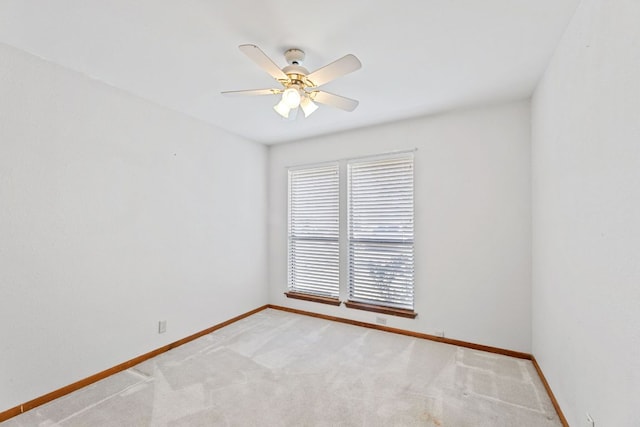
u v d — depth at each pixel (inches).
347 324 141.6
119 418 73.9
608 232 49.8
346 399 82.3
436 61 81.7
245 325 140.1
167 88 98.3
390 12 62.2
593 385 55.7
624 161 44.7
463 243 116.7
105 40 72.2
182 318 119.2
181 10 61.5
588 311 57.7
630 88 42.8
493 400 81.5
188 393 85.0
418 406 79.1
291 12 62.2
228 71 87.4
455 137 118.3
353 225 142.8
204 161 129.9
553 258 79.1
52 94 82.2
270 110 116.9
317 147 152.3
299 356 108.3
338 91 100.2
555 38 71.3
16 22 65.0
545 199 86.7
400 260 130.7
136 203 103.4
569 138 66.9
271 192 168.1
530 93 101.7
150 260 107.8
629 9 43.0
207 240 131.0
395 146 130.4
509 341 108.6
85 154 89.7
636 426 41.8
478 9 61.5
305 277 157.9
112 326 95.9
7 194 74.0
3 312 73.4
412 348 114.7
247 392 85.6
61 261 84.1
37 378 78.8
